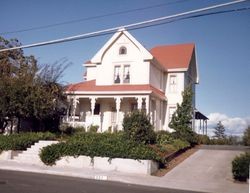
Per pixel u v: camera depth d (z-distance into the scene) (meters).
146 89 28.86
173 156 21.67
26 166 18.94
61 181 14.02
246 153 17.41
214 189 14.38
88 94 30.41
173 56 37.19
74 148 19.28
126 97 29.67
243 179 16.33
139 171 17.67
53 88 26.66
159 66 32.91
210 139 34.19
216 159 22.19
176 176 17.30
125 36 31.83
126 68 31.66
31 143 23.42
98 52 32.41
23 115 25.45
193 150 26.00
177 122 27.17
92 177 16.25
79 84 32.50
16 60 34.97
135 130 20.61
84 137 22.75
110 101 31.98
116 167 18.17
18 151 22.56
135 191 12.51
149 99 29.03
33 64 27.89
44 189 11.49
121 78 31.47
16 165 19.19
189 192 13.46
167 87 35.09
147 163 17.58
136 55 31.27
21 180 13.55
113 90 29.70
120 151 18.31
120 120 31.31
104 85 31.64
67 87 28.89
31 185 12.27
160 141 22.89
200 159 22.14
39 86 25.73
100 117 31.67
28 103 24.81
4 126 28.28
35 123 28.50
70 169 18.16
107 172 17.50
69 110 30.08
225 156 23.38
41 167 18.78
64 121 29.06
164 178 16.66
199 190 14.10
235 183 15.98
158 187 14.39
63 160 19.36
